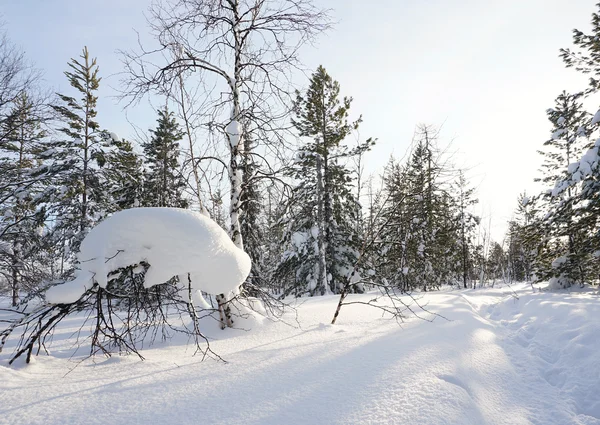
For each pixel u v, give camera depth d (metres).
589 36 13.30
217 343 5.90
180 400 3.06
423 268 20.27
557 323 7.04
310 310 8.74
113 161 14.97
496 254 41.03
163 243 4.79
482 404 3.41
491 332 6.78
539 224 14.32
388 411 2.80
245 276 5.51
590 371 4.51
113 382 3.57
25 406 2.95
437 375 3.63
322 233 17.11
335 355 4.34
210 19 7.08
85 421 2.69
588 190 12.23
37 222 14.10
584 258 13.27
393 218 8.16
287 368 3.89
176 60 7.16
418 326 6.26
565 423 3.35
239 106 7.61
